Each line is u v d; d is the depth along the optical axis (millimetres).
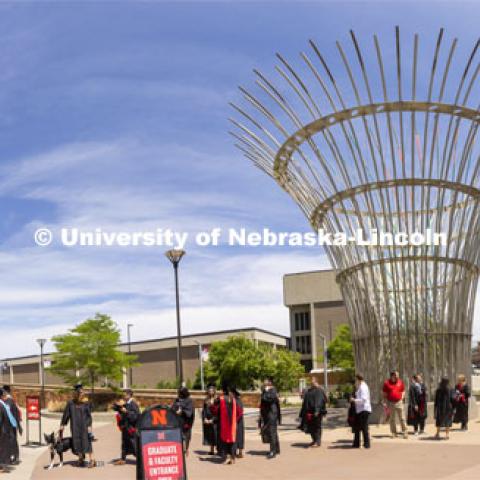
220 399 13500
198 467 12852
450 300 18656
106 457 14789
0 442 12945
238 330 70438
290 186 19766
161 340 72500
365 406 14383
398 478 10906
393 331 18688
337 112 17828
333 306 79562
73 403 13328
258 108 19156
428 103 17266
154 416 8984
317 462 12820
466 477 10750
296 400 49375
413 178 17812
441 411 15477
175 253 24734
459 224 18500
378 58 17297
